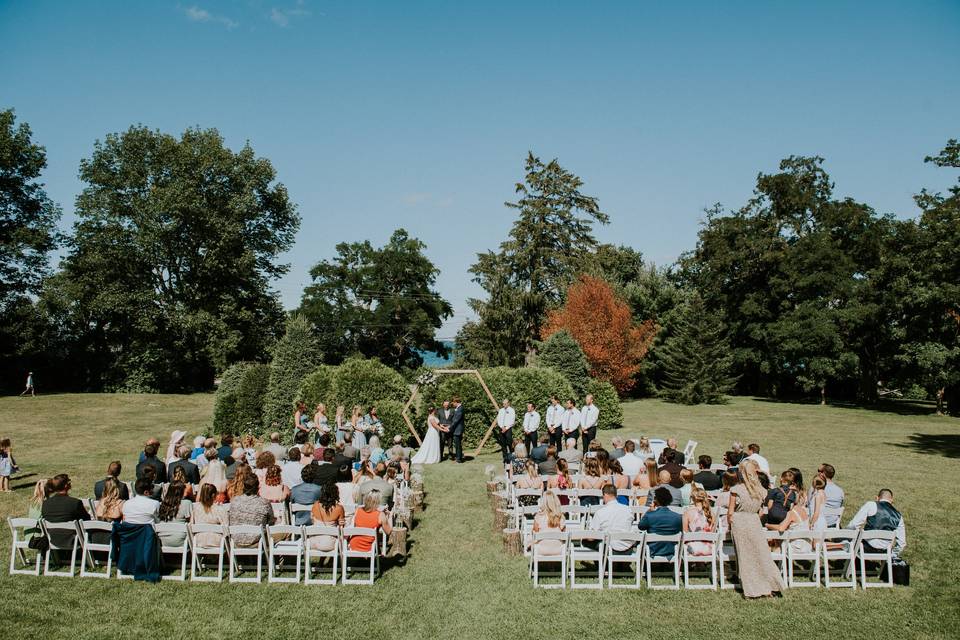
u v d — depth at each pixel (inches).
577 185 1924.2
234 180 1674.5
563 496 422.6
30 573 331.9
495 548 389.7
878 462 681.0
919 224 840.3
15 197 1542.8
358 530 323.9
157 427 1021.8
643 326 1499.8
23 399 1400.1
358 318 2121.1
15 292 1583.4
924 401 1632.6
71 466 666.8
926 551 378.6
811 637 268.5
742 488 322.0
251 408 908.6
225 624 277.6
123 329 1744.6
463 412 687.1
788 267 1620.3
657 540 320.8
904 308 900.0
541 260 1895.9
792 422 1093.8
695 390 1498.5
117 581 324.2
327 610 294.0
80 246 1621.6
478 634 270.7
